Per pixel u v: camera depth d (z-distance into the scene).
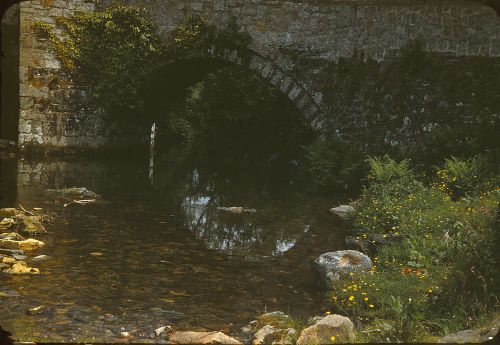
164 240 9.12
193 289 6.76
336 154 16.27
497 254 6.13
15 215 9.75
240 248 8.96
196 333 5.20
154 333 5.23
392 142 17.05
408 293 6.08
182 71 21.33
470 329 4.82
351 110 17.77
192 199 13.36
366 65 17.64
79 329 5.20
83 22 19.53
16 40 19.88
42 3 19.11
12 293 6.11
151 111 22.14
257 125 23.75
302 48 18.47
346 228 10.66
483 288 5.57
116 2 19.69
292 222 11.20
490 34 16.19
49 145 19.45
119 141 20.62
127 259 7.84
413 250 7.41
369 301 6.14
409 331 4.81
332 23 18.09
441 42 16.70
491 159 11.68
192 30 19.42
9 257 7.41
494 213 7.70
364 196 11.58
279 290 6.92
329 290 6.88
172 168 19.11
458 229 7.80
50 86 19.38
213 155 23.77
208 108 24.92
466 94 16.34
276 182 17.16
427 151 14.57
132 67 19.77
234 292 6.75
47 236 8.79
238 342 5.04
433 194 10.41
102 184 14.51
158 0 19.61
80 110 19.80
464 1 16.42
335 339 4.80
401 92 17.09
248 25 18.94
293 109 22.92
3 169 15.85
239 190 15.24
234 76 23.88
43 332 5.05
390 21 17.33
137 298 6.26
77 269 7.18
